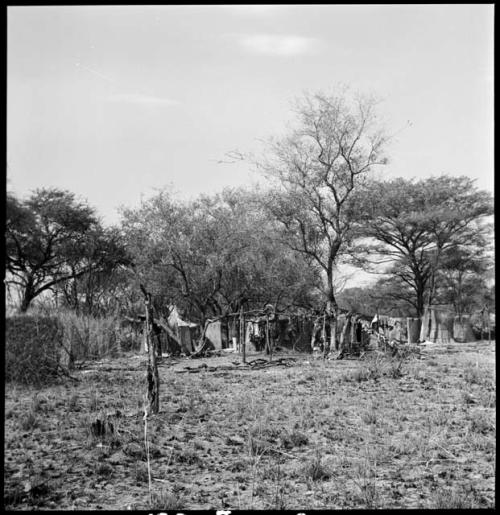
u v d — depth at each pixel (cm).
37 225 4506
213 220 4600
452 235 6338
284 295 4606
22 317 2289
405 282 6800
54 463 1157
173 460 1191
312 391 2119
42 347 2253
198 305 4475
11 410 1634
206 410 1678
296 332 4212
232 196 4744
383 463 1199
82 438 1310
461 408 1738
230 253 4506
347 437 1389
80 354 3062
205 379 2508
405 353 3356
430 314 5697
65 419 1521
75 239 4538
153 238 4509
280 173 4650
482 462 1202
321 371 2766
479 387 2169
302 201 4609
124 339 3750
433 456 1238
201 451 1270
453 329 5712
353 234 5047
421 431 1434
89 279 4194
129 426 1446
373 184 4800
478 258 6400
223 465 1176
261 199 4706
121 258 4450
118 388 2145
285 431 1427
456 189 6197
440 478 1107
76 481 1071
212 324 4500
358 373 2494
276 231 4678
